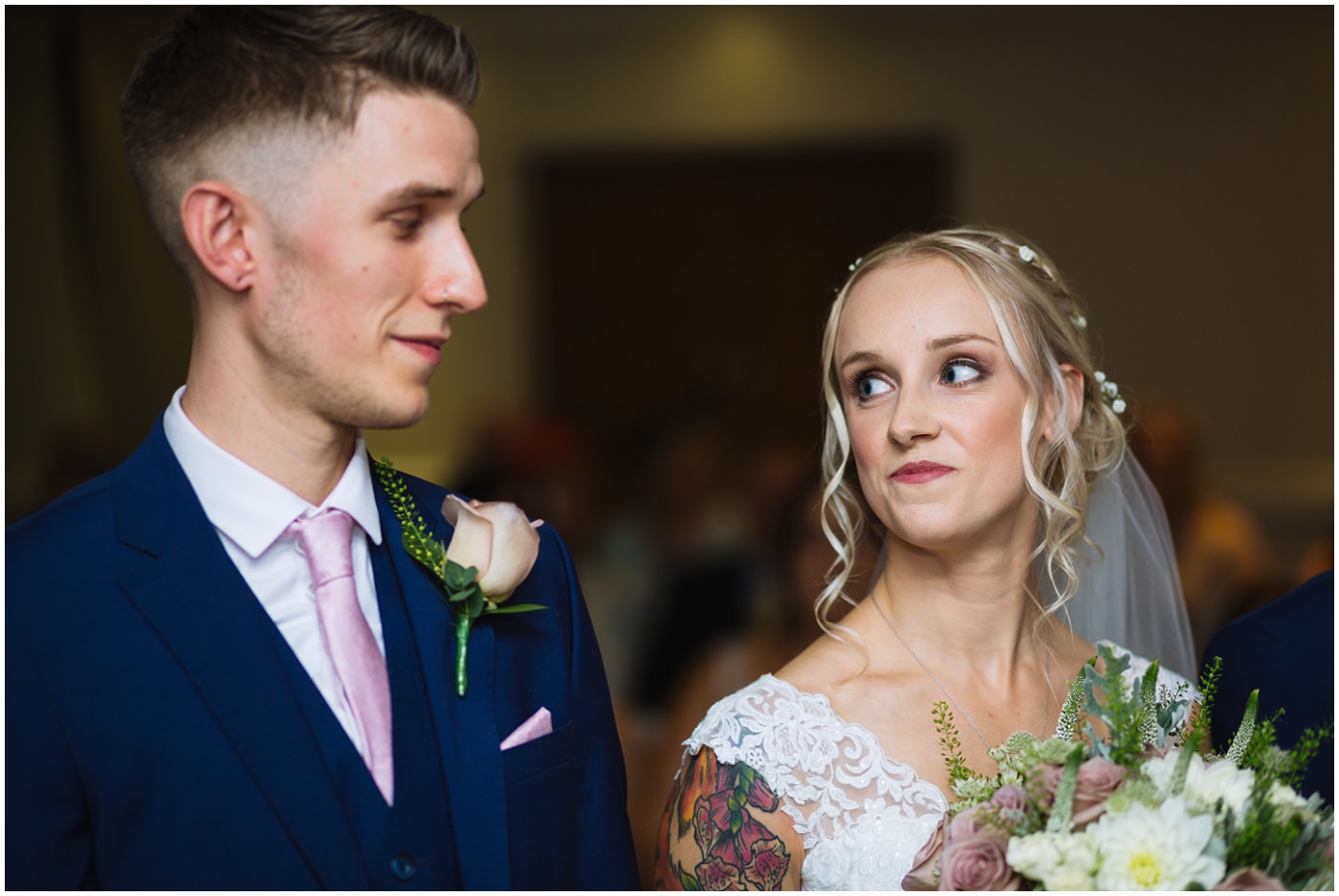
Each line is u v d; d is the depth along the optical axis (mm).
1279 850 1367
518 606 1501
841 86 7469
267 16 1324
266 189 1313
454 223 1387
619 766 1676
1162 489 4367
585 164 7906
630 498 7754
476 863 1392
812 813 1663
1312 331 7000
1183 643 2072
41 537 1369
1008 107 7316
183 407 1430
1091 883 1306
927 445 1667
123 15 6102
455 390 7539
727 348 7910
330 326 1331
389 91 1327
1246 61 7039
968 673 1780
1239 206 7082
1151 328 7195
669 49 7559
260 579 1400
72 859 1287
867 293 1728
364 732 1380
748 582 4344
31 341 5930
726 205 7891
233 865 1292
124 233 6250
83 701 1291
